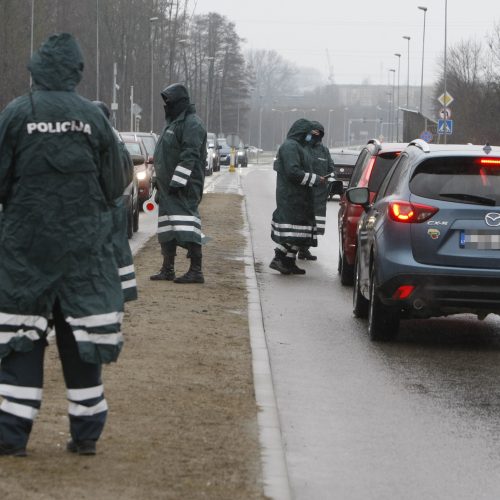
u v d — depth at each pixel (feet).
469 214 77.61
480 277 77.10
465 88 552.41
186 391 62.44
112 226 47.47
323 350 79.82
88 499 42.29
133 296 48.55
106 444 50.19
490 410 62.59
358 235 93.86
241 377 66.95
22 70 495.00
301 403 63.62
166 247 108.47
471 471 51.08
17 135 45.62
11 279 45.57
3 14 490.90
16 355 46.62
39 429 52.06
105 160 46.91
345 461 52.39
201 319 87.25
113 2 638.53
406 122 485.56
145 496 43.11
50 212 45.50
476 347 82.53
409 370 73.36
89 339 45.80
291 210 121.29
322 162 133.28
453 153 79.71
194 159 105.09
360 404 63.62
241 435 53.36
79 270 45.80
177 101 105.40
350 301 104.42
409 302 78.18
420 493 47.80
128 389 61.93
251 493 44.39
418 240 78.07
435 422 59.77
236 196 277.85
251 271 120.78
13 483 43.73
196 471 46.98
